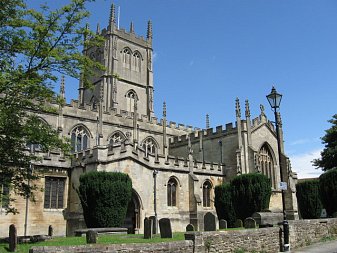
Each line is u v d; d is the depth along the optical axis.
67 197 40.19
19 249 20.91
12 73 21.92
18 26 22.42
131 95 81.44
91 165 37.69
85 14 23.39
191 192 49.47
